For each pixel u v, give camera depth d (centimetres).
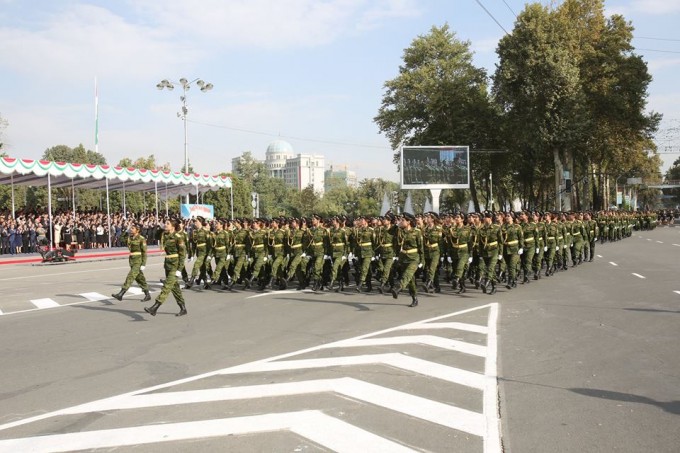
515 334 925
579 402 586
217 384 670
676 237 4212
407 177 3956
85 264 2644
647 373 687
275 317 1126
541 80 4009
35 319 1148
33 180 3797
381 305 1261
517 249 1502
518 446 476
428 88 4716
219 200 7638
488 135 4841
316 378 683
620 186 10506
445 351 812
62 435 516
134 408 589
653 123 4625
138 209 6612
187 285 1596
